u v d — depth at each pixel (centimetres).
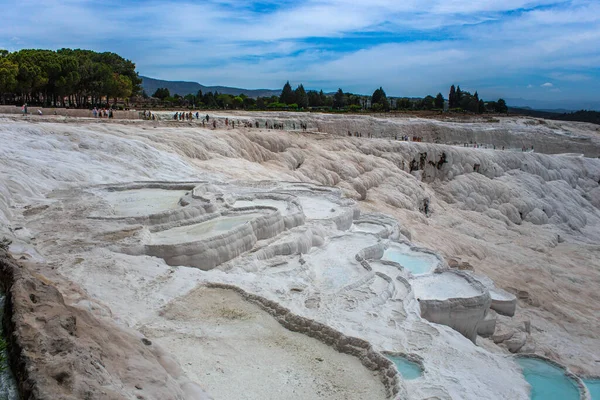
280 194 2216
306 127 6000
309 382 852
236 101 10244
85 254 1291
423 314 1524
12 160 2094
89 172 2325
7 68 4534
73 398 520
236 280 1302
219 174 2897
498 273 2903
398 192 3962
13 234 1348
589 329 2333
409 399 808
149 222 1650
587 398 1278
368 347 941
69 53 7012
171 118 4994
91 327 725
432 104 12675
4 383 554
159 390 642
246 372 869
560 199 5153
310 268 1583
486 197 4722
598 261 3731
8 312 658
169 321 1034
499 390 1097
